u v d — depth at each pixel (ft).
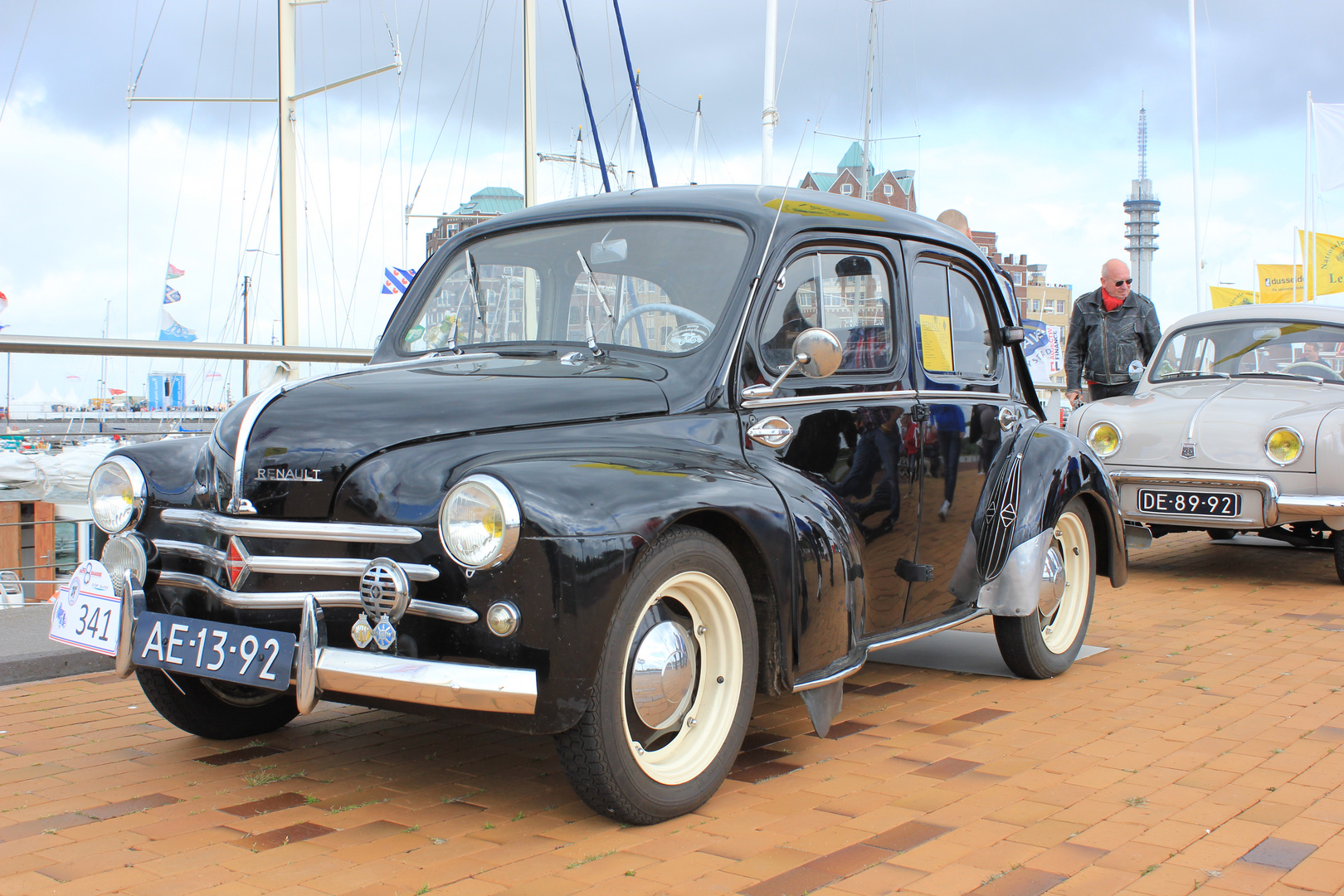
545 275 12.73
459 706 8.74
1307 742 12.24
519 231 13.33
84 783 10.77
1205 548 29.27
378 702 9.39
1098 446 24.63
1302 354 25.50
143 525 10.78
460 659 8.95
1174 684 14.99
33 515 25.70
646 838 9.32
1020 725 12.98
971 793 10.50
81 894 8.17
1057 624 15.76
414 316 13.62
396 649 9.20
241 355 19.49
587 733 9.00
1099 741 12.32
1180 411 24.03
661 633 9.60
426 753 11.80
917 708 13.83
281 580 9.74
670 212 12.43
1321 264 62.44
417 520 9.24
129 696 14.26
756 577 10.48
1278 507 22.53
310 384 10.85
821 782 10.86
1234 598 21.95
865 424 12.41
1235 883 8.40
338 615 9.52
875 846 9.12
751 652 10.26
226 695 11.94
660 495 9.28
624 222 12.62
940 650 17.34
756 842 9.22
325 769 11.24
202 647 9.98
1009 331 15.56
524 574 8.68
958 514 13.99
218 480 10.13
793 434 11.45
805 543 10.50
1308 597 22.09
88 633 10.82
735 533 10.37
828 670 10.93
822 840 9.28
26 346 17.85
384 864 8.75
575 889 8.25
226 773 11.10
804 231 12.16
